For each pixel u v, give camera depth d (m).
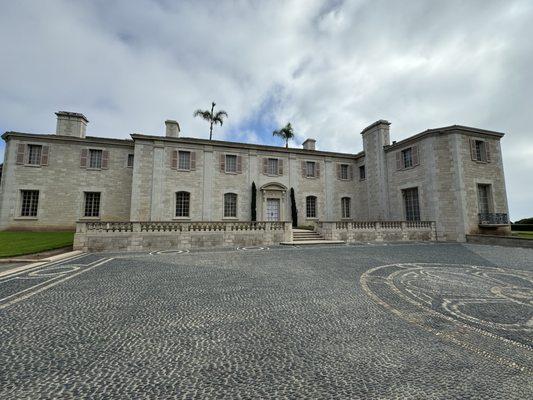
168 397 2.28
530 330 3.75
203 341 3.39
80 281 6.56
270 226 15.97
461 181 17.20
